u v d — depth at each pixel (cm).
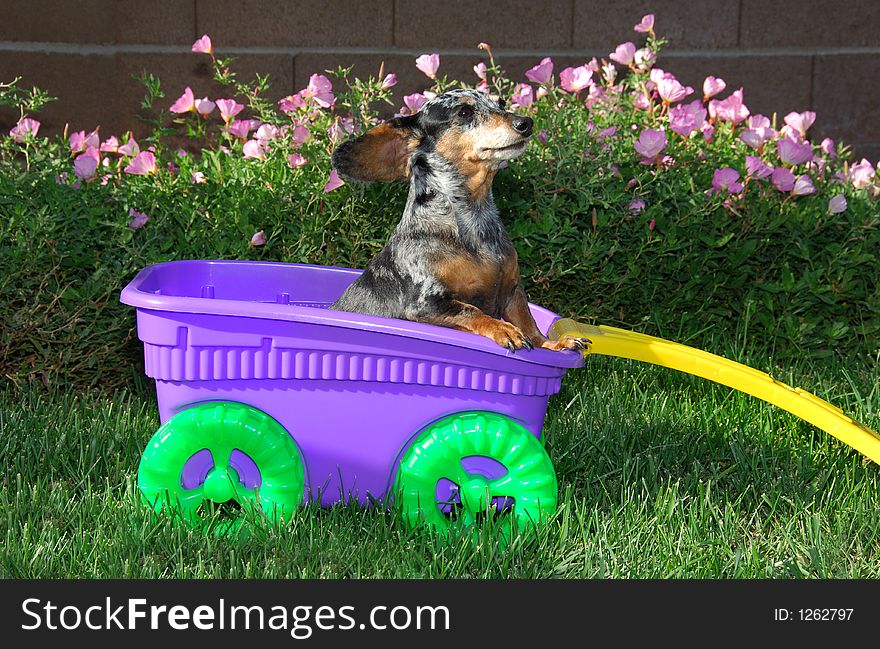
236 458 180
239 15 288
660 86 250
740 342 245
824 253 243
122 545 174
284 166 236
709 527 186
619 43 294
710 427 214
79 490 192
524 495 179
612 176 235
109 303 220
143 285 185
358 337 174
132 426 207
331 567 173
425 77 293
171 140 292
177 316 173
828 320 246
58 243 217
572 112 246
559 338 184
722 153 253
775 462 203
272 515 179
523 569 173
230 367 175
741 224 239
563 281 237
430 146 190
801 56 296
